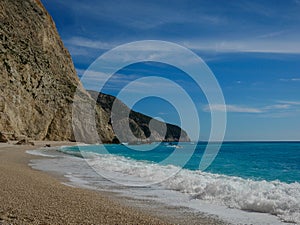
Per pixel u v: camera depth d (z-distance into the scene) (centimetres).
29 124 5838
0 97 5075
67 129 6538
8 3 6894
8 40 6141
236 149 5109
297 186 1266
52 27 8319
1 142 4738
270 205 901
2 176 1269
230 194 1066
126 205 939
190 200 1034
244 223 771
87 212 757
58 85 6944
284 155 3509
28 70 6072
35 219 650
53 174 1644
